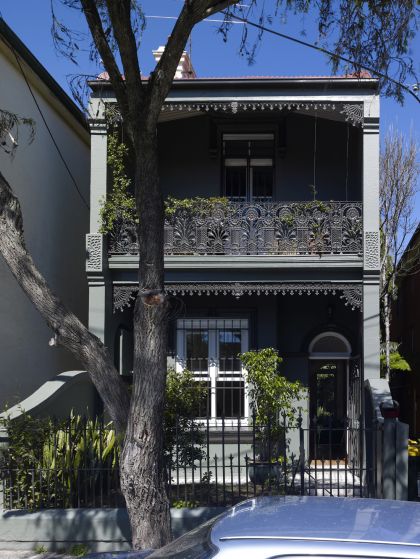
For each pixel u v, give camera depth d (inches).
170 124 534.9
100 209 456.1
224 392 499.2
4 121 393.4
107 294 457.4
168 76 253.8
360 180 500.1
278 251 458.9
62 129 558.3
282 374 515.5
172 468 327.3
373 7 327.3
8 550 296.8
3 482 307.4
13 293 456.4
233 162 533.0
